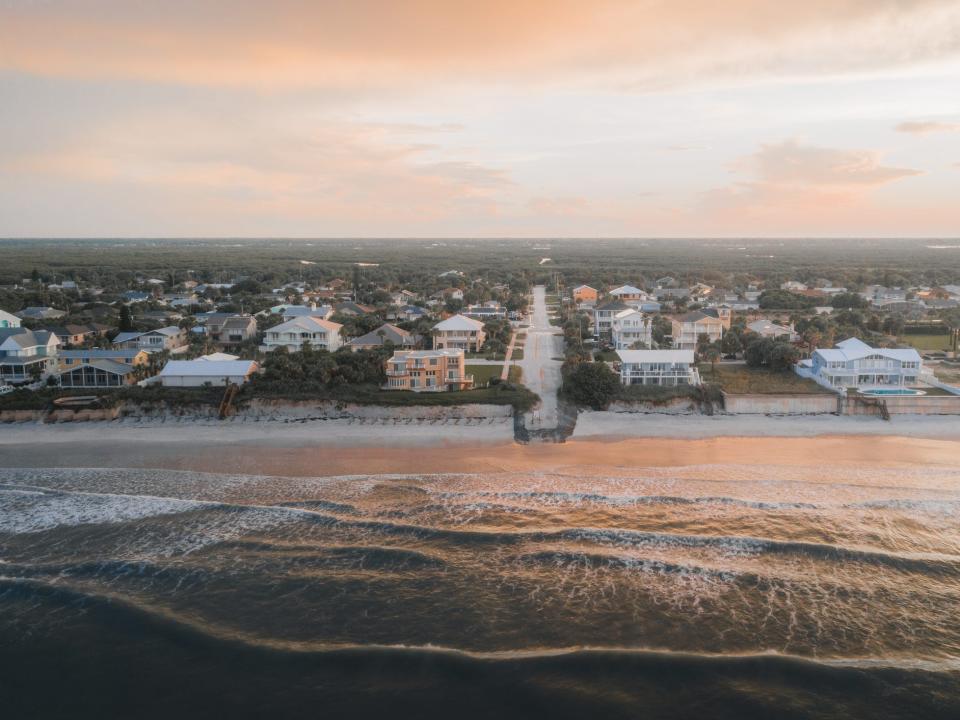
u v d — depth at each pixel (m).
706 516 50.00
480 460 65.12
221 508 52.38
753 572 41.78
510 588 40.47
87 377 88.62
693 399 82.38
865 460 64.25
